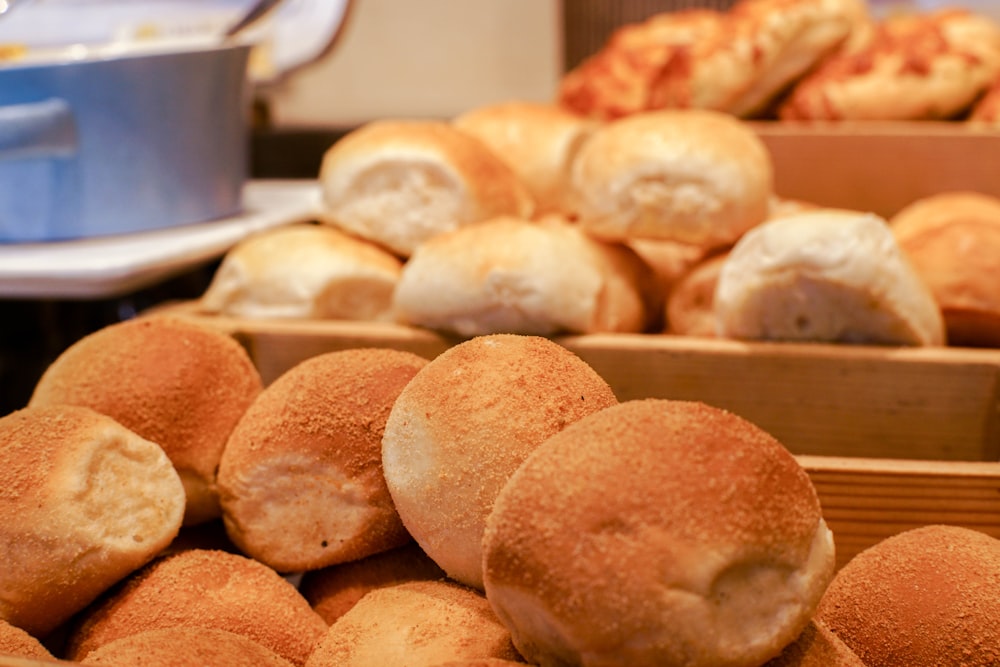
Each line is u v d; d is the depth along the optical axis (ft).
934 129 3.12
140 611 2.04
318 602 2.15
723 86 3.26
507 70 6.26
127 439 2.08
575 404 2.02
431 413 2.03
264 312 2.67
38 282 2.75
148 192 2.99
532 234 2.52
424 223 2.72
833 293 2.43
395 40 6.27
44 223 2.93
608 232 2.65
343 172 2.74
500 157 2.90
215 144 3.08
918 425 2.45
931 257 2.62
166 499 2.09
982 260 2.59
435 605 2.01
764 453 1.86
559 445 1.89
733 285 2.50
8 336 3.35
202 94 3.02
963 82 3.21
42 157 2.89
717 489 1.83
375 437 2.12
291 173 4.89
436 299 2.53
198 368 2.20
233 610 2.05
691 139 2.61
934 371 2.43
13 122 2.82
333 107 6.40
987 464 2.18
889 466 2.18
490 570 1.87
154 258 2.80
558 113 3.02
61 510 2.02
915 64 3.21
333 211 2.77
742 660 1.83
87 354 2.21
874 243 2.42
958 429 2.45
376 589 2.10
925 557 2.02
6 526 2.00
